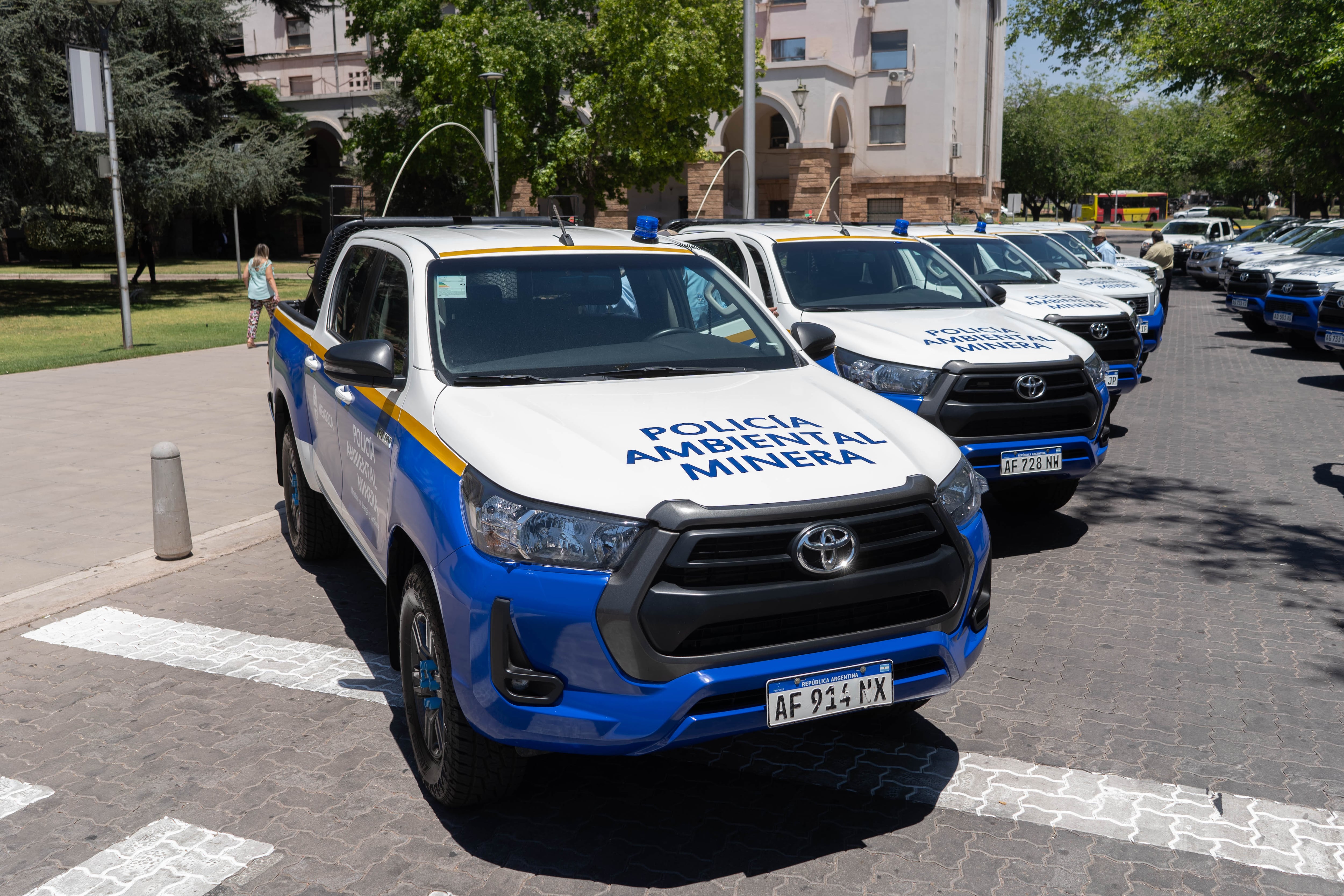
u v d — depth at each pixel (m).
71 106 20.23
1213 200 110.06
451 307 4.30
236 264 47.22
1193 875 3.32
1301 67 23.20
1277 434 10.48
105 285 34.31
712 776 3.97
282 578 6.25
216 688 4.74
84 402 12.39
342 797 3.80
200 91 33.00
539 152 28.48
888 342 6.69
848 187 41.75
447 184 38.41
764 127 41.97
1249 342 18.23
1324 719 4.38
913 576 3.30
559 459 3.33
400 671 3.88
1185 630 5.40
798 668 3.16
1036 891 3.24
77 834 3.57
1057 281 11.23
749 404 3.84
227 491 8.24
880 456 3.49
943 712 4.48
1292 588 6.03
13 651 5.18
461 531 3.31
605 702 3.09
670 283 4.70
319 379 5.38
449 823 3.63
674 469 3.27
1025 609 5.71
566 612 3.09
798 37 41.84
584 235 4.99
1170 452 9.72
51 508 7.77
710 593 3.06
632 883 3.28
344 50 46.47
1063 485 7.32
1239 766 4.00
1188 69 25.92
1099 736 4.25
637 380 4.09
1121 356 9.82
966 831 3.57
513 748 3.44
